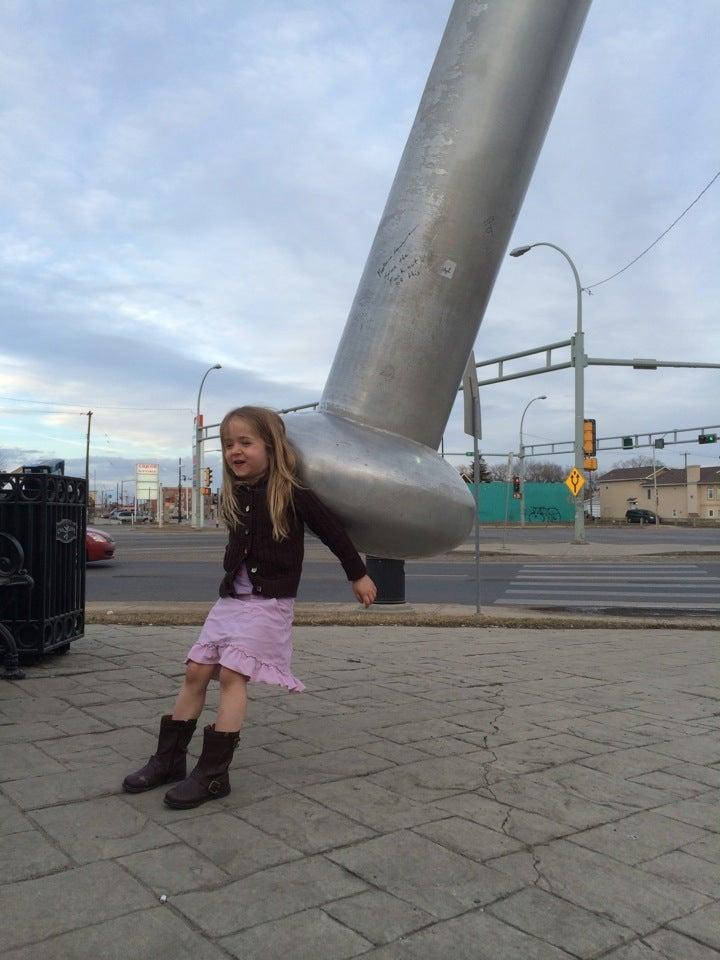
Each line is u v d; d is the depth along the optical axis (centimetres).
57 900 225
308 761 360
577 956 204
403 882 242
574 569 1756
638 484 10775
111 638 680
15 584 534
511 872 251
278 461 308
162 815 290
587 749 387
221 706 308
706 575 1608
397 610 948
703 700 498
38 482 556
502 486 6525
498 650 673
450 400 350
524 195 355
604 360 2392
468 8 343
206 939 207
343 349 347
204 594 1212
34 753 358
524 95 336
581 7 351
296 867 250
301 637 734
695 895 238
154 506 9350
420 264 331
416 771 348
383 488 312
